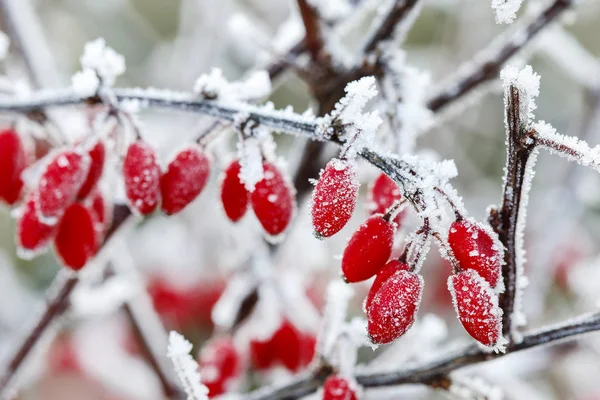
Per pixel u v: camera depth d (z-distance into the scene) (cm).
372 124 27
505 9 26
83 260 30
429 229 27
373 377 30
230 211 29
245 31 34
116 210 34
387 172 27
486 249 27
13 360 34
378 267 27
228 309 37
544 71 93
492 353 29
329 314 30
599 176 54
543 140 27
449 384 29
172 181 29
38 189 29
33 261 78
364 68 31
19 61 36
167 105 29
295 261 51
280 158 29
